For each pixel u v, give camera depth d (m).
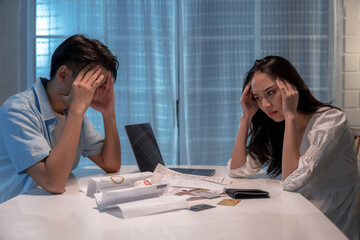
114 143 1.42
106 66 1.18
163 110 2.96
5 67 2.96
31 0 2.95
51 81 1.23
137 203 0.79
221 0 2.96
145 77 2.95
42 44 2.94
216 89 2.95
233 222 0.71
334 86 2.97
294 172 1.09
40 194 0.99
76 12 2.94
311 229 0.67
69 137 1.04
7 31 2.95
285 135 1.20
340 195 1.29
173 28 2.99
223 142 2.94
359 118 2.95
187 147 2.97
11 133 1.07
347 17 2.94
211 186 1.04
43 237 0.64
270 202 0.89
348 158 1.32
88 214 0.78
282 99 1.26
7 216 0.77
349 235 1.29
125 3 2.94
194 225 0.70
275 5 2.93
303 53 2.92
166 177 1.17
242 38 2.95
